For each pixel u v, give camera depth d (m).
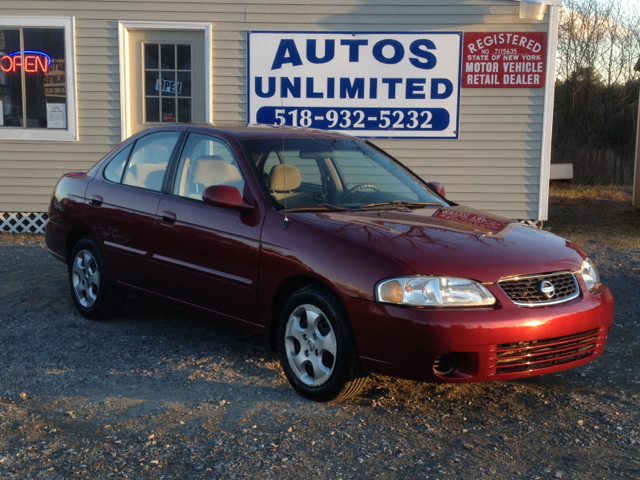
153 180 4.88
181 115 9.67
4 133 9.45
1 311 5.50
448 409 3.71
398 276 3.36
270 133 4.72
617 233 10.52
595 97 29.08
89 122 9.49
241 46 9.40
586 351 3.74
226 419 3.50
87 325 5.16
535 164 9.45
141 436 3.28
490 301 3.39
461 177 9.53
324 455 3.12
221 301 4.26
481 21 9.22
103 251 5.10
